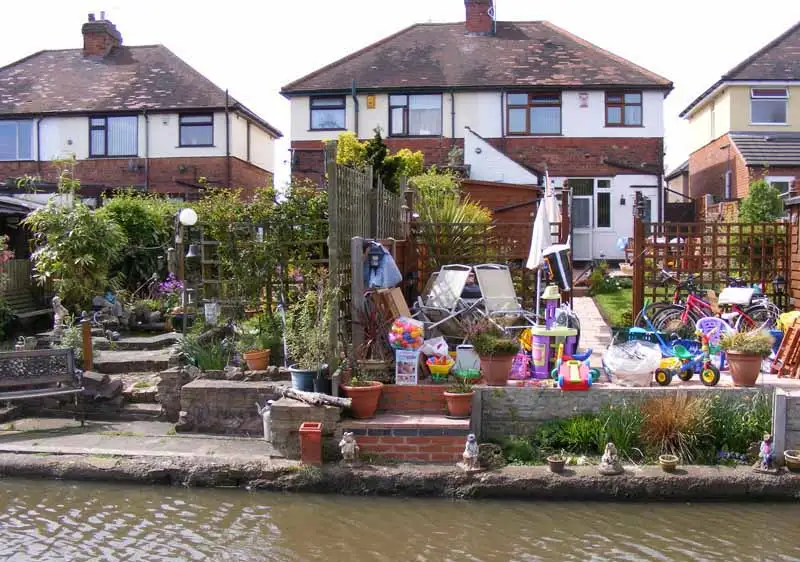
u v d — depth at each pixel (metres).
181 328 14.04
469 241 12.92
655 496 7.78
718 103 27.45
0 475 8.30
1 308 13.87
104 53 29.58
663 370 9.05
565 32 27.47
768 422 8.45
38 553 6.59
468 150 23.33
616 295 17.69
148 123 26.81
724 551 6.73
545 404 8.78
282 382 9.49
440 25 28.12
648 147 24.73
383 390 8.90
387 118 25.28
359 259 9.43
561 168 24.89
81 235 14.41
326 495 7.95
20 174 27.23
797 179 22.44
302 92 25.30
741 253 13.02
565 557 6.61
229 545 6.81
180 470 8.15
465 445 8.22
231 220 10.98
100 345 12.58
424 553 6.69
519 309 11.00
